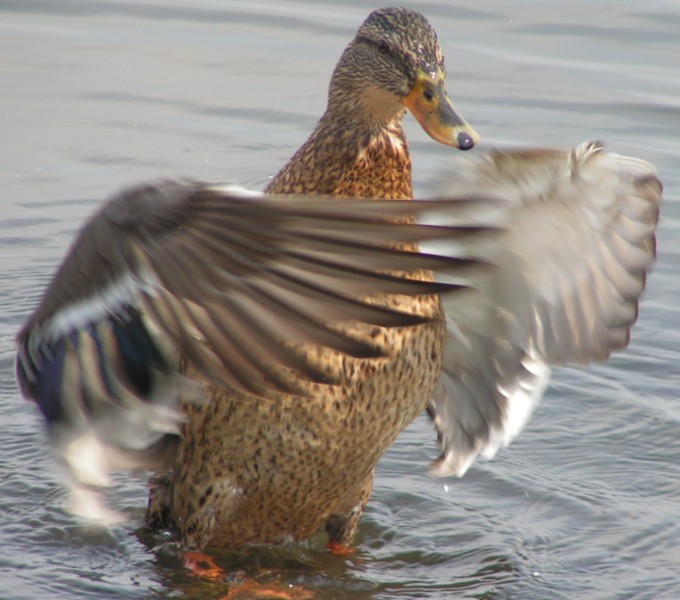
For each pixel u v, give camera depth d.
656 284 13.10
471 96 16.31
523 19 18.56
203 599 8.54
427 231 5.54
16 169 14.80
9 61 17.28
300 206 5.71
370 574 8.98
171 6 19.19
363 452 8.66
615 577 8.91
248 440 8.44
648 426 11.08
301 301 5.56
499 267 8.65
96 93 16.52
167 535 9.20
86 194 14.31
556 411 11.35
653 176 8.18
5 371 11.52
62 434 7.07
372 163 8.99
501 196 7.93
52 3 19.19
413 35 9.06
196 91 16.58
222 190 5.91
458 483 10.29
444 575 8.97
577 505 9.91
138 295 5.91
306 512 8.95
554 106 16.08
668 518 9.71
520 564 9.08
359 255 5.56
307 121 15.87
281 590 8.70
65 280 6.31
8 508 9.52
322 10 19.03
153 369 7.20
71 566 8.83
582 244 8.45
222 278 5.67
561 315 8.95
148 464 8.85
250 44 17.89
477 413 9.72
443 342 8.77
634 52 17.55
